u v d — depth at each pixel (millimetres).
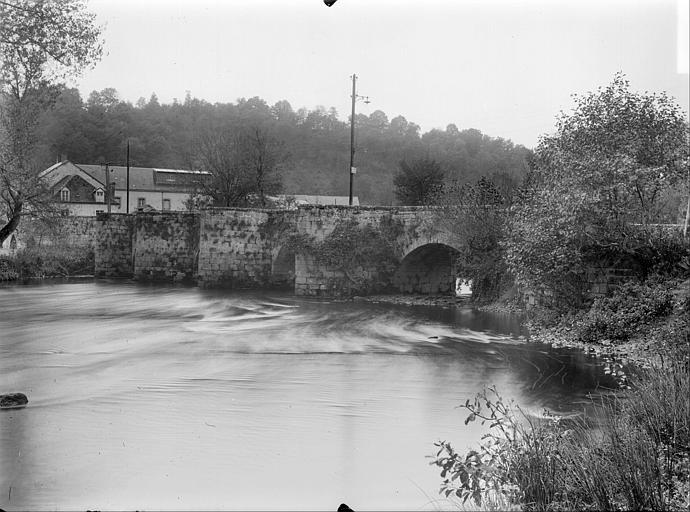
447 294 36844
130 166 74000
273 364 19656
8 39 25219
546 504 8227
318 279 36625
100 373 18469
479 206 30891
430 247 34031
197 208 55781
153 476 10742
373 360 20156
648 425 9680
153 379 17688
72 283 48188
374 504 9484
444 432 12914
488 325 26422
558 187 22359
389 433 12867
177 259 48406
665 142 22156
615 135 22453
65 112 67500
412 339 23688
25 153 37656
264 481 10508
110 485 10406
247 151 56938
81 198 69250
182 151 75875
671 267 21078
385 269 35469
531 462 8672
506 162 56781
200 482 10453
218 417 14000
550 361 19000
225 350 22047
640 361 17500
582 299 22750
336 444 12211
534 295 25000
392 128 78000
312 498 9750
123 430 13102
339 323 27719
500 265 29922
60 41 25562
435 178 48188
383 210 34844
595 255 22234
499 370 18453
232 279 42250
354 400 15344
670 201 23562
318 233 36156
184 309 33062
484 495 8977
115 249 54031
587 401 14867
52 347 22750
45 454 11766
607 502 7980
